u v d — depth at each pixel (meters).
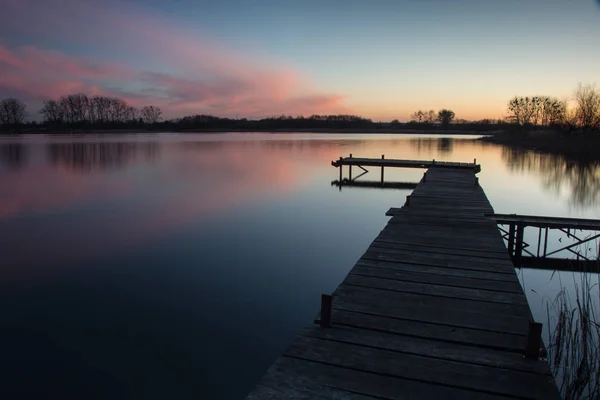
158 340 5.69
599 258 5.21
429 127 109.62
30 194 17.66
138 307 6.69
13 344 5.56
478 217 8.66
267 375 3.06
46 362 5.17
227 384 4.74
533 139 52.84
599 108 39.22
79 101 101.25
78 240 10.66
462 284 4.86
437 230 7.52
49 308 6.65
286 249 9.95
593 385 4.04
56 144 54.38
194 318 6.31
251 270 8.45
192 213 14.03
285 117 123.06
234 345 5.56
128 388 4.66
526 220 9.12
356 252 9.73
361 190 19.25
